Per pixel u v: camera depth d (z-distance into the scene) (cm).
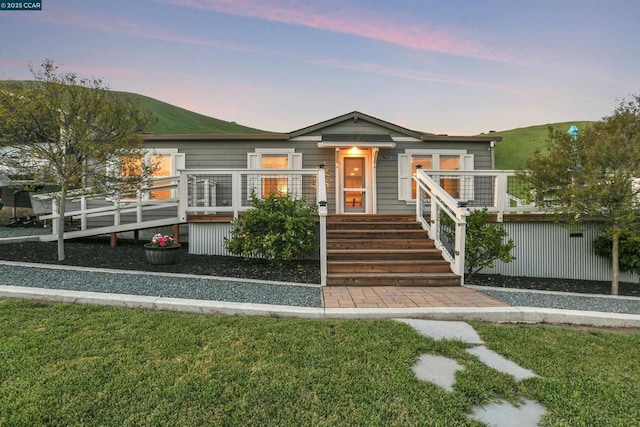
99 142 589
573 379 267
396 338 334
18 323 342
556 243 786
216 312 402
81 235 801
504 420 214
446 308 421
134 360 275
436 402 230
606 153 577
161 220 774
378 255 647
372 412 216
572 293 568
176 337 321
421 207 791
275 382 248
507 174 779
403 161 1026
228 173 761
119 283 495
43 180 592
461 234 584
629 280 795
